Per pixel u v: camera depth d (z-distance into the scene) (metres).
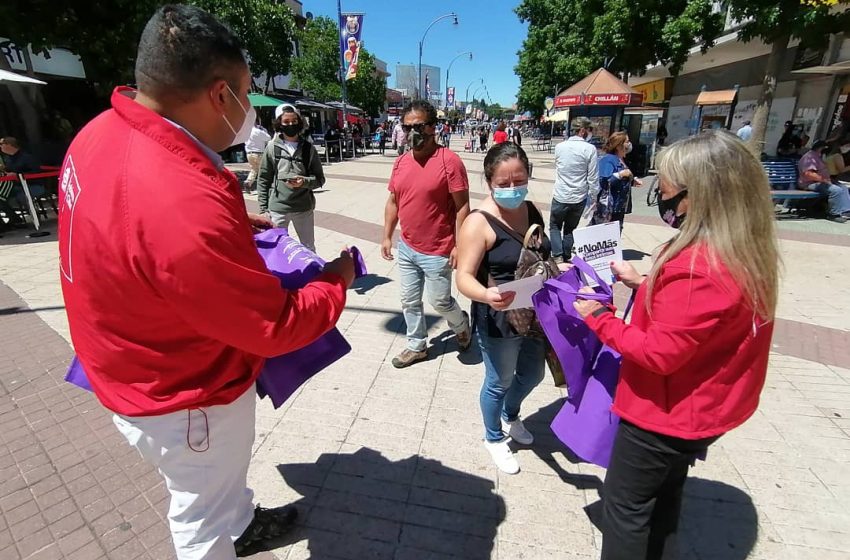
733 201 1.35
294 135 4.62
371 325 4.51
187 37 1.16
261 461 2.73
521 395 2.74
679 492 1.78
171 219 1.11
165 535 2.23
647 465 1.63
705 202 1.38
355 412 3.18
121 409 1.36
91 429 2.96
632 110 16.16
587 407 2.01
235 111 1.33
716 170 1.36
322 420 3.09
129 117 1.18
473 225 2.28
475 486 2.57
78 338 1.34
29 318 4.48
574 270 2.04
